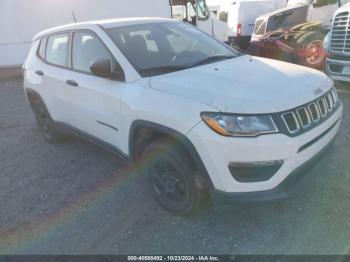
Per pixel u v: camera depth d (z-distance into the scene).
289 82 2.97
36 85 4.91
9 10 11.12
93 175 4.14
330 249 2.65
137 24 4.00
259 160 2.55
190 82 3.01
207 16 13.42
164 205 3.27
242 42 13.27
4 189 4.05
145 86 3.13
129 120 3.23
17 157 4.95
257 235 2.88
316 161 2.90
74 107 4.15
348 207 3.07
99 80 3.63
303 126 2.70
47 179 4.17
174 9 13.52
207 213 3.18
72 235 3.11
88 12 11.27
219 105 2.63
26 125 6.43
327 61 6.31
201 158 2.70
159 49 3.68
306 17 10.07
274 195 2.63
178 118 2.75
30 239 3.11
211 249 2.78
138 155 3.43
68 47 4.25
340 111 3.25
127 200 3.54
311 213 3.05
